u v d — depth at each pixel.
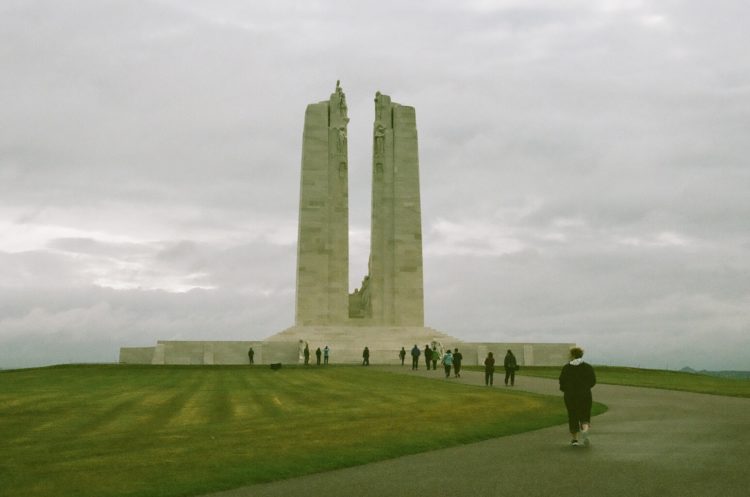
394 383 45.28
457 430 22.84
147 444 20.39
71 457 18.30
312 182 88.12
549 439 21.14
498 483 14.80
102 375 54.69
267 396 36.41
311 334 82.69
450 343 79.50
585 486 14.32
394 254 87.75
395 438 21.14
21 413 29.48
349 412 28.53
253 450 19.09
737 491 13.75
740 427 23.36
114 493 14.23
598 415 27.34
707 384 47.31
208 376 53.03
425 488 14.55
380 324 86.50
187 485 14.98
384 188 89.00
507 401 32.62
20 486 14.81
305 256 86.88
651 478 14.97
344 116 89.94
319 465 17.11
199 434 22.38
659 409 29.75
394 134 89.94
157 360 76.44
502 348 79.62
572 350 20.03
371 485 15.00
